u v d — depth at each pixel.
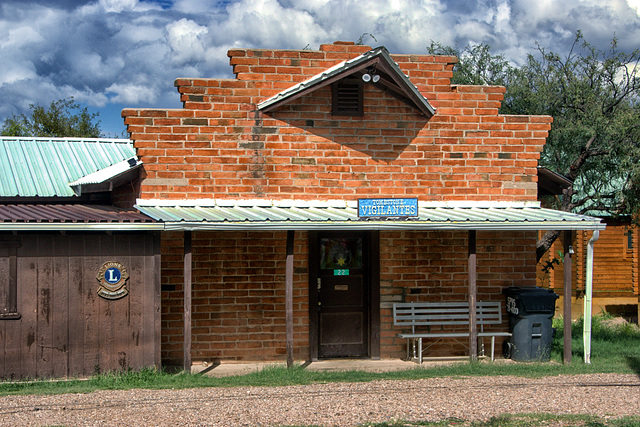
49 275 9.81
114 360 10.02
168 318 11.30
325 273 12.05
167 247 11.33
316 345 11.79
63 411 7.96
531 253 12.37
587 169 16.41
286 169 11.61
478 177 12.11
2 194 12.09
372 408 8.12
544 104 17.34
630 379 9.91
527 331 11.65
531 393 8.97
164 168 11.25
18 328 9.69
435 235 12.12
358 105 11.81
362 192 11.81
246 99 11.50
